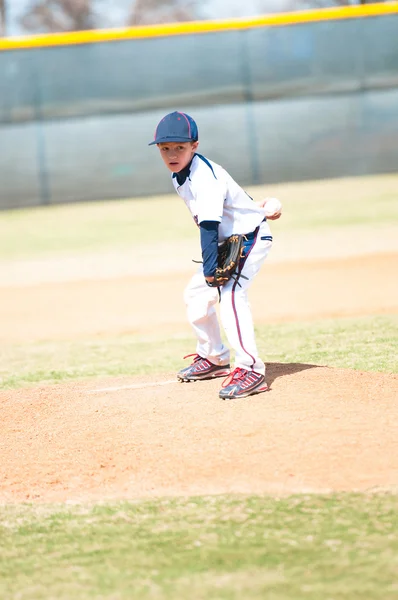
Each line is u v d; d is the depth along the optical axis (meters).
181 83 66.69
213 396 15.38
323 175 66.81
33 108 66.00
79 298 34.59
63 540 10.59
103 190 66.69
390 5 64.81
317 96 66.19
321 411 14.06
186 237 48.06
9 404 16.91
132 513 11.33
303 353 21.41
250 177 67.12
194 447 13.21
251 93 66.69
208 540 10.22
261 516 10.84
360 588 8.71
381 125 65.94
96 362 22.88
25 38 65.44
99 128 66.50
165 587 9.01
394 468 12.00
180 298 33.09
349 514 10.70
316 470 12.12
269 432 13.38
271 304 30.28
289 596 8.62
